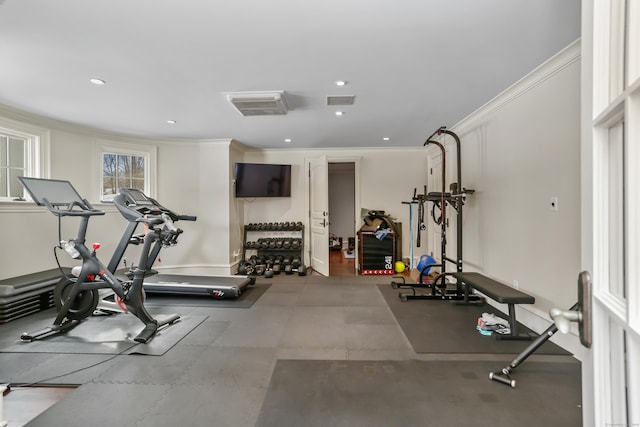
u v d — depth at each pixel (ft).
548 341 8.50
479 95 10.31
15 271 11.64
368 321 10.26
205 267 17.52
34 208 12.26
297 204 19.84
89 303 9.87
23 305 10.53
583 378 2.56
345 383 6.61
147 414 5.67
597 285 2.33
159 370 7.19
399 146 18.89
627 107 1.83
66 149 13.64
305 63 7.94
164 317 10.27
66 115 12.29
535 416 5.54
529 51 7.42
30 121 12.24
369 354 7.94
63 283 9.73
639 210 1.83
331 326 9.85
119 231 15.66
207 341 8.75
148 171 16.48
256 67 8.15
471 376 6.86
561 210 8.03
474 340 8.71
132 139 15.97
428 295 12.70
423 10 5.81
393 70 8.39
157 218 9.16
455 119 13.03
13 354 7.93
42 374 7.00
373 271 17.93
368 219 18.53
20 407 6.03
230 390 6.40
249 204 19.89
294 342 8.68
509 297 8.34
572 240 7.70
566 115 7.80
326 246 17.28
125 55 7.50
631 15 1.90
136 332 9.35
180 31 6.48
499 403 5.91
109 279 9.22
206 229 17.47
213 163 17.37
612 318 2.14
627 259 1.88
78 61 7.80
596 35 2.35
